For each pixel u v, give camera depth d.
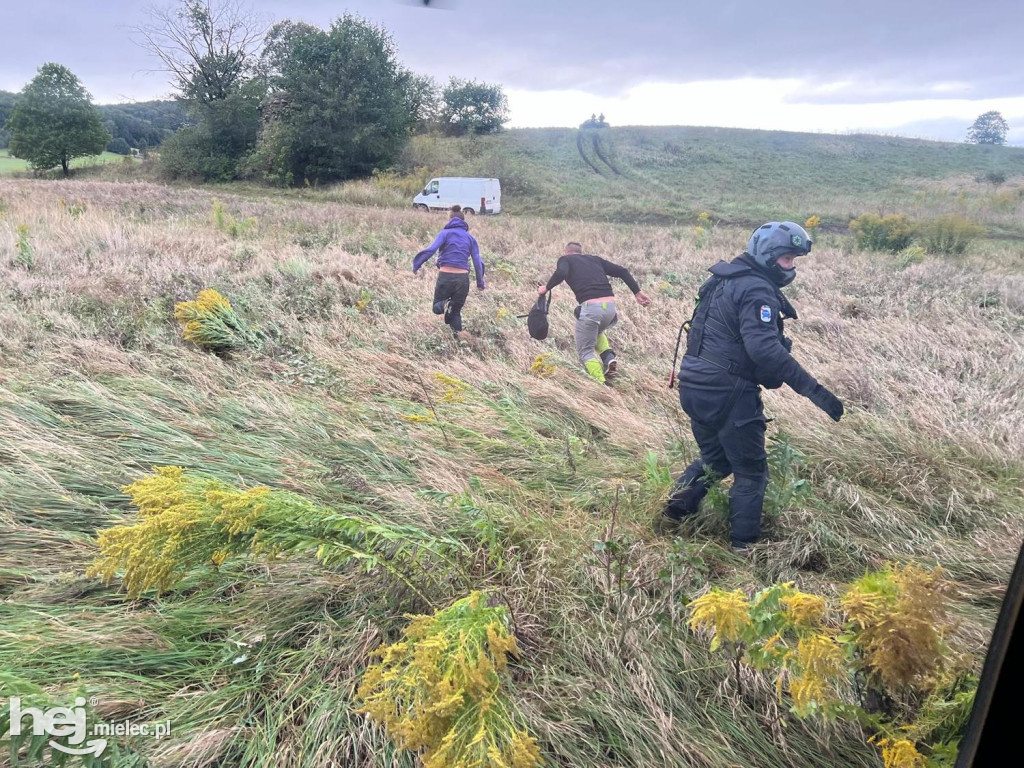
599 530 2.83
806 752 1.86
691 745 1.86
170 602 2.33
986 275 11.27
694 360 2.96
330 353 5.27
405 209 28.47
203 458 3.36
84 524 2.79
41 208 14.16
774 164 47.94
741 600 1.68
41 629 2.10
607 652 2.15
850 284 9.49
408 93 54.38
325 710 1.92
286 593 2.36
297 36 39.94
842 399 4.63
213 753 1.79
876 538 3.07
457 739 1.51
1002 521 3.17
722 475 3.11
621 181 40.59
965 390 4.83
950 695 1.60
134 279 6.88
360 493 3.12
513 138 55.66
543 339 6.23
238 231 12.37
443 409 4.32
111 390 4.14
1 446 3.20
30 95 50.12
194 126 44.62
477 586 2.45
